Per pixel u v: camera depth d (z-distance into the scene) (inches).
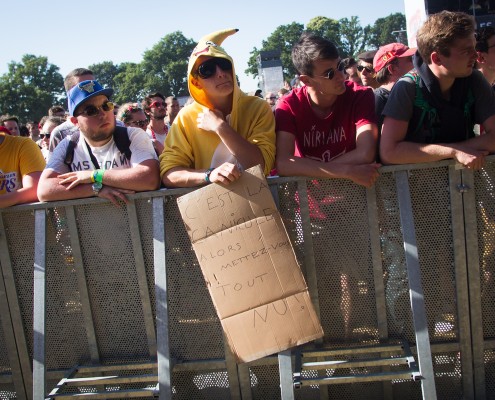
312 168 110.2
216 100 117.0
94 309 121.8
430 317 115.0
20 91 3752.5
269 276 106.9
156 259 112.6
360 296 115.2
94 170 116.6
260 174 107.3
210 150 117.9
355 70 243.0
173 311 119.2
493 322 114.0
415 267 105.7
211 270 108.7
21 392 127.0
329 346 117.6
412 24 435.8
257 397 120.7
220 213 108.0
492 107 111.8
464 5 391.9
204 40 115.3
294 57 118.3
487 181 109.6
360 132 115.3
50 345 124.2
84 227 119.1
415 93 111.3
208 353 120.1
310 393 120.7
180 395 122.9
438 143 113.8
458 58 104.7
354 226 113.0
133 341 122.3
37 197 125.0
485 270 112.8
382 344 115.0
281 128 119.3
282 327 106.7
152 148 123.1
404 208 107.8
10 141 135.3
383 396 119.6
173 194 114.3
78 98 117.3
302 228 113.3
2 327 125.5
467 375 114.7
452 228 110.6
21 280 123.5
